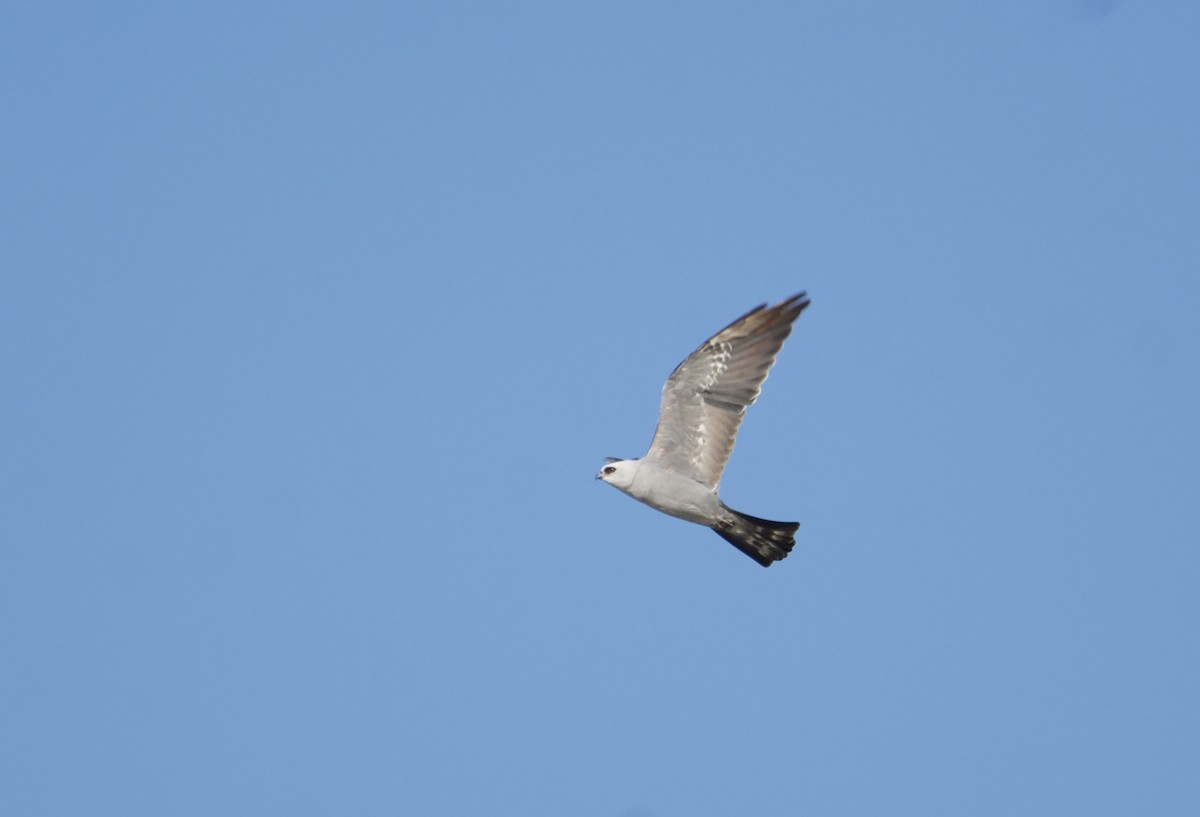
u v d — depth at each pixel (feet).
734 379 66.90
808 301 66.69
